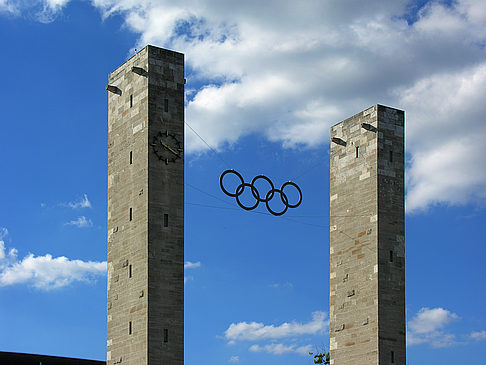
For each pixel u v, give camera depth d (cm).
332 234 10006
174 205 8412
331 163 10200
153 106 8512
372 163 9631
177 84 8694
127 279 8431
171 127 8569
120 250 8619
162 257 8256
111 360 8488
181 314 8225
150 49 8612
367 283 9419
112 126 9081
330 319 9806
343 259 9794
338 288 9781
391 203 9575
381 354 9131
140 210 8381
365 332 9319
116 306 8538
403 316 9362
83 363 10594
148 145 8406
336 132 10238
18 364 10169
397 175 9694
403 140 9838
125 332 8331
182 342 8169
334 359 9644
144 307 8112
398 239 9525
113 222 8806
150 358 7988
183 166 8550
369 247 9475
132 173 8594
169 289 8225
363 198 9669
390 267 9400
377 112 9706
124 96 8925
